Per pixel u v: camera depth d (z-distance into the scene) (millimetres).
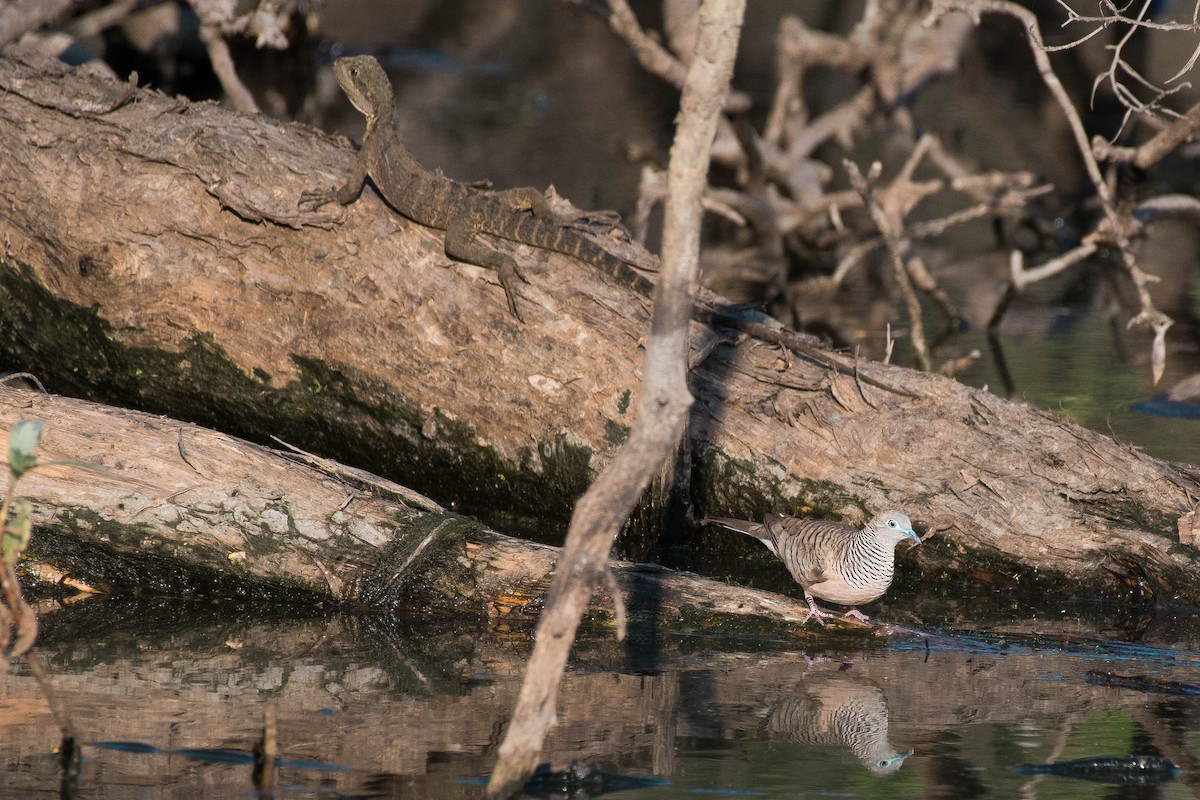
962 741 7586
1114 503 11148
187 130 12383
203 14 19922
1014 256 18438
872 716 7977
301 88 26312
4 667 7145
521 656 9047
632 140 28438
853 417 11703
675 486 11836
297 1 23000
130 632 9352
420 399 12117
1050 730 7785
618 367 11703
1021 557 11227
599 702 8125
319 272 11945
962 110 31797
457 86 33750
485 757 7156
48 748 7117
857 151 29609
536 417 11930
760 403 11906
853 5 40250
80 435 10102
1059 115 29812
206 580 10281
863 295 21062
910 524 10398
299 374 12305
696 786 6855
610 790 6773
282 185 12023
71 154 12453
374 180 11781
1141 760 7223
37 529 10078
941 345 17938
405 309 11883
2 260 12773
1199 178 26812
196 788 6660
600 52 38406
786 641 9594
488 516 12508
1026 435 11430
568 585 6551
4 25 17531
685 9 21969
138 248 12164
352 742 7320
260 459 10273
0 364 13445
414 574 10109
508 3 39938
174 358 12477
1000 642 9703
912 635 9805
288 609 10086
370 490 10508
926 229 20609
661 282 6625
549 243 11805
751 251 22922
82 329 12672
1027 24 15633
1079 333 18859
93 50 26672
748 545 12133
